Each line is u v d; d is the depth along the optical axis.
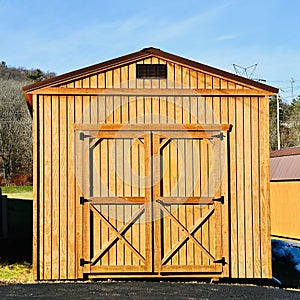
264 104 9.05
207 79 9.05
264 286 8.87
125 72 9.00
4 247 11.70
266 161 9.00
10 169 34.25
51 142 8.84
